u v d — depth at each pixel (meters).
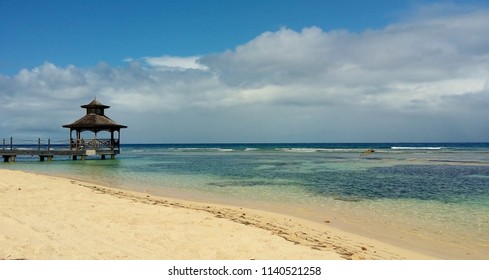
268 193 16.17
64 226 7.88
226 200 14.34
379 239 8.96
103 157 41.94
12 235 6.82
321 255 6.99
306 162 36.81
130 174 24.28
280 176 23.22
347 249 7.83
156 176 23.09
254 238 7.81
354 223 10.61
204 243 7.30
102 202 11.39
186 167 30.53
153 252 6.61
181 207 11.70
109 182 19.75
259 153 62.50
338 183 19.56
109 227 8.12
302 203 13.76
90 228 7.91
